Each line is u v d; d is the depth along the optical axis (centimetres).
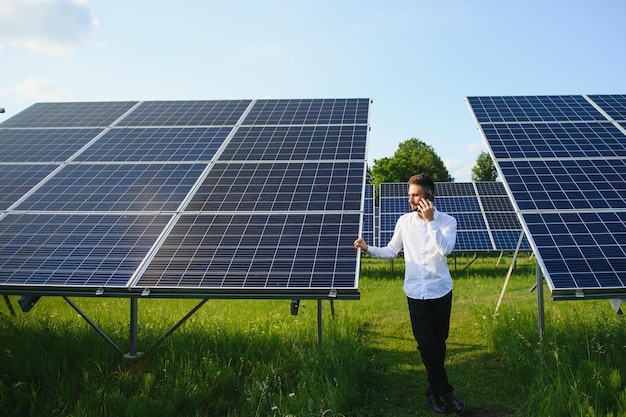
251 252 695
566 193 835
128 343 808
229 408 598
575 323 816
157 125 1135
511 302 1220
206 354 718
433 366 582
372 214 2808
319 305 738
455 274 1997
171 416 575
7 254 715
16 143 1083
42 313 1140
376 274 2034
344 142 989
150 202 826
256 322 1002
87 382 638
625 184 857
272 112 1172
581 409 509
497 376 699
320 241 705
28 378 662
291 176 878
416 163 7869
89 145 1045
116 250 712
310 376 627
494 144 1017
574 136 1048
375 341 902
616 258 684
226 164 935
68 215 803
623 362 658
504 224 2378
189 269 669
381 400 628
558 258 688
